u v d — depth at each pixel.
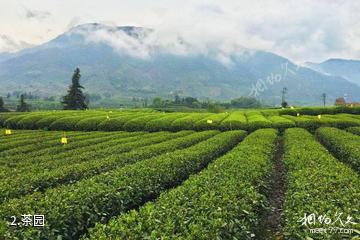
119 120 54.50
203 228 8.62
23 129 56.53
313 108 65.31
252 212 10.92
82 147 30.47
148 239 8.00
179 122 52.03
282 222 13.92
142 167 17.61
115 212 13.16
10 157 24.77
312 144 25.95
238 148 24.28
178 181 19.36
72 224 11.14
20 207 10.98
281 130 49.12
